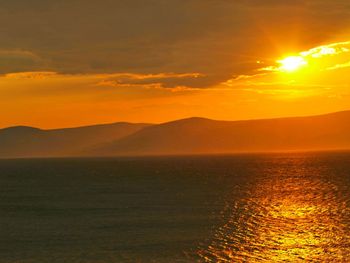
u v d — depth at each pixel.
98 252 51.19
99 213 74.75
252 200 85.19
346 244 51.69
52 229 63.41
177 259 47.91
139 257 48.88
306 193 94.12
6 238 58.75
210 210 74.62
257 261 46.75
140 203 84.19
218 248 51.41
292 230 58.78
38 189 116.25
